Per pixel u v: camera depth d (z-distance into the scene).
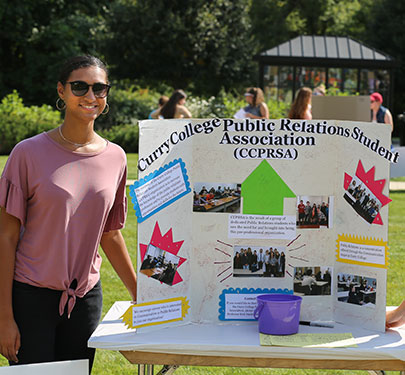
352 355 2.02
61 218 2.11
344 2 35.91
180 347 2.04
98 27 26.33
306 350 2.01
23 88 25.77
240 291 2.33
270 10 35.78
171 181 2.24
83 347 2.27
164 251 2.23
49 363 2.01
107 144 2.26
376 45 30.11
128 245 6.07
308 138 2.31
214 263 2.31
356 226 2.30
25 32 25.17
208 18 26.31
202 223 2.30
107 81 2.21
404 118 13.88
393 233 6.94
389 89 16.86
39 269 2.14
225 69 27.36
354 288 2.31
